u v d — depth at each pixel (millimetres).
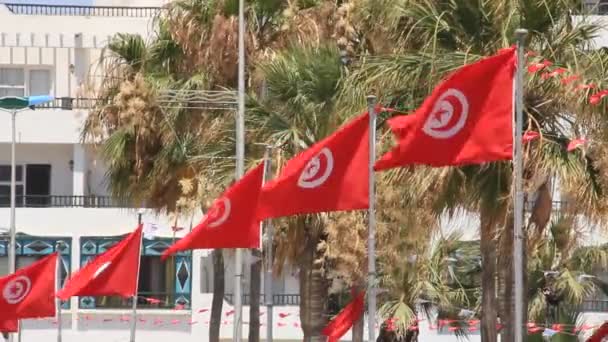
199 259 100812
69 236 102125
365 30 57094
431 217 49031
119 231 101875
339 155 47781
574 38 47844
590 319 87188
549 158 46406
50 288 74500
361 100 53125
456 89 41469
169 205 75875
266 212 48562
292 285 99312
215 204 52969
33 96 101812
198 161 71312
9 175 106438
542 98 47031
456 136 41562
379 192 55594
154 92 72062
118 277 68000
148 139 73500
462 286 74750
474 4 47781
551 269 70688
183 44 71875
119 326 101688
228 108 67250
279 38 69375
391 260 63094
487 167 46812
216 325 73500
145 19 105500
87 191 104938
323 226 63312
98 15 105875
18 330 81562
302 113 62906
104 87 75250
